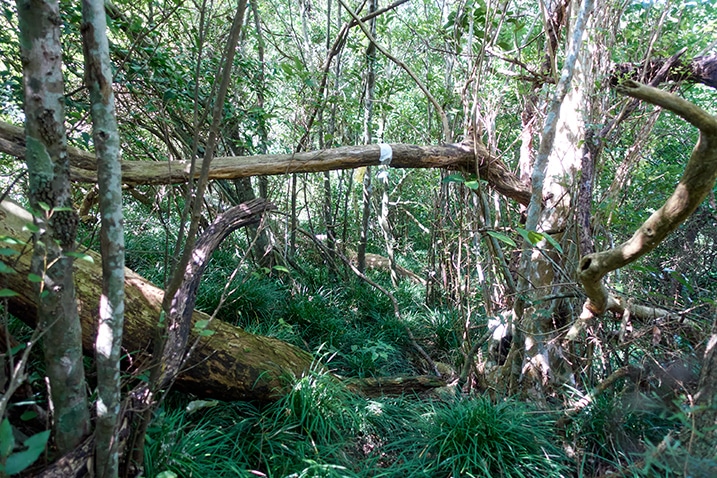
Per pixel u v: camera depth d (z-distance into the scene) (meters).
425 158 3.22
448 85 4.57
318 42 6.20
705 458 1.80
